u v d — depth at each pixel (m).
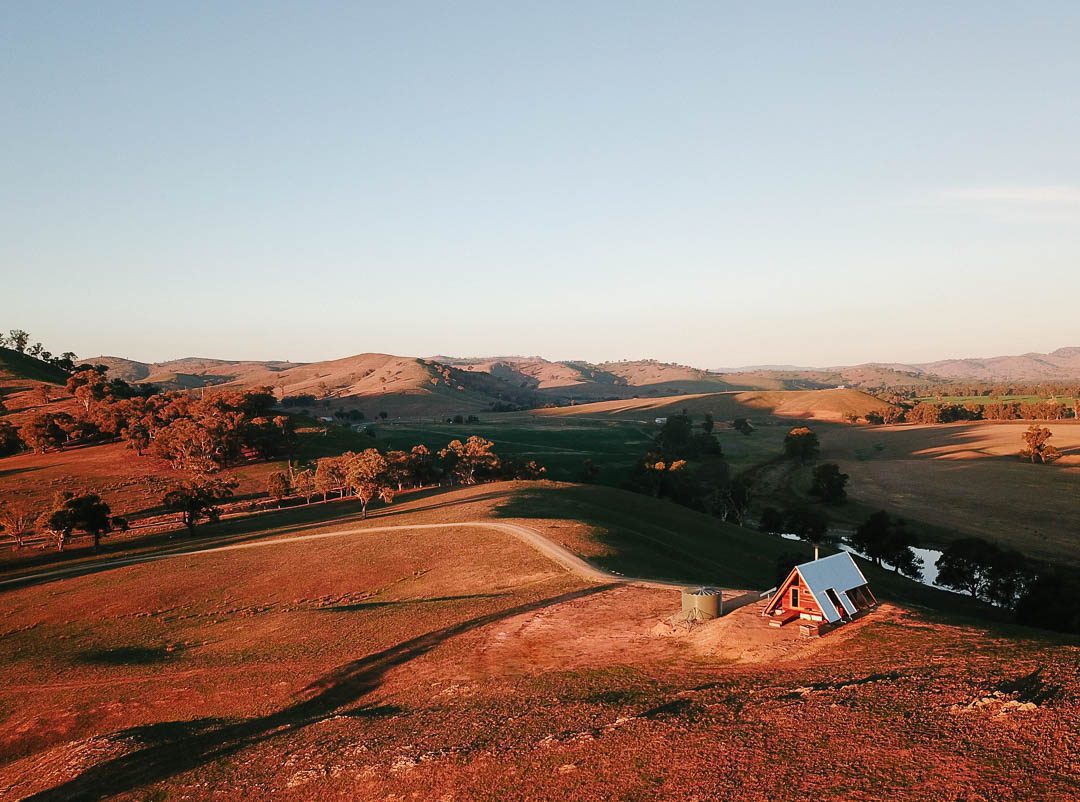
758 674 28.53
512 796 21.30
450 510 93.56
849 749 20.41
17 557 94.50
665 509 102.44
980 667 24.92
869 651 29.14
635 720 24.62
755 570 77.31
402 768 24.33
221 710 36.75
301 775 25.66
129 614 59.81
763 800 18.64
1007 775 17.80
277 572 66.88
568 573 54.16
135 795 26.98
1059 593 63.81
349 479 103.50
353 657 40.78
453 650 38.72
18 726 37.91
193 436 143.75
